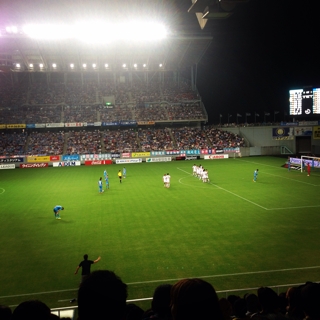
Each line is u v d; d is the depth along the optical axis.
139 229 22.44
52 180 45.56
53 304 12.99
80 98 77.62
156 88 83.69
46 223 24.38
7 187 40.50
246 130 76.56
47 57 74.12
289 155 72.94
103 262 17.00
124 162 66.69
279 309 6.48
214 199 31.45
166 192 35.28
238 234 20.95
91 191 36.72
